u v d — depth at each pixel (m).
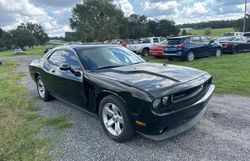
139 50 17.97
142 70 4.10
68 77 4.64
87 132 4.14
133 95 3.32
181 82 3.54
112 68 4.40
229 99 5.66
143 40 18.97
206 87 4.14
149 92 3.23
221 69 9.55
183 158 3.22
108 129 3.87
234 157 3.20
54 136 4.01
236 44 16.05
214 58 13.70
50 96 6.02
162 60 14.71
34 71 6.38
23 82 9.05
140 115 3.29
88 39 44.72
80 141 3.82
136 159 3.26
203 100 3.75
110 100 3.68
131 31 53.25
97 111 4.17
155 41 18.80
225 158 3.18
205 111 4.47
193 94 3.61
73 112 5.18
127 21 51.78
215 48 14.45
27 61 21.62
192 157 3.24
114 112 3.73
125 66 4.54
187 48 13.19
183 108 3.41
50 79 5.43
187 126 3.67
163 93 3.23
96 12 44.19
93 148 3.59
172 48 13.59
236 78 7.68
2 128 4.26
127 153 3.42
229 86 6.77
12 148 3.55
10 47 88.12
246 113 4.71
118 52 5.09
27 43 90.25
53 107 5.62
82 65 4.43
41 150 3.51
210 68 9.98
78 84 4.38
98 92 3.91
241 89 6.43
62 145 3.71
